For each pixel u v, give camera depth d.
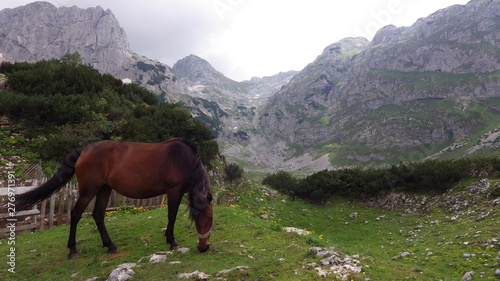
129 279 5.09
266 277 4.90
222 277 4.93
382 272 5.77
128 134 23.70
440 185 27.03
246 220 10.81
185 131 32.56
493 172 25.00
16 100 22.14
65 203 14.38
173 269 5.38
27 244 8.38
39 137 21.20
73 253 6.79
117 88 35.56
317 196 33.00
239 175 36.12
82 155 6.54
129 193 6.52
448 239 15.04
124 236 8.44
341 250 7.18
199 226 6.50
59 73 30.12
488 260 10.17
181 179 6.59
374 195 30.95
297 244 7.21
